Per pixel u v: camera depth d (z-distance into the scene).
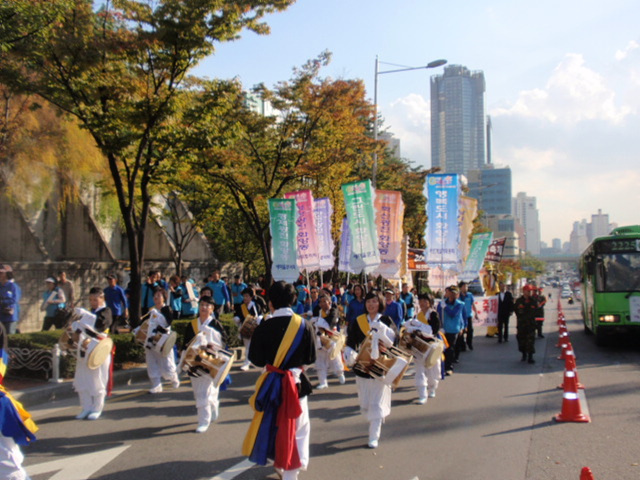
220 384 7.43
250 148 19.22
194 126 13.20
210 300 7.42
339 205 22.47
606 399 9.09
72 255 25.66
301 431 5.24
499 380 11.12
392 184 31.44
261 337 5.12
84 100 12.23
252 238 31.00
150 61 12.50
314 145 19.23
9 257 21.97
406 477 5.60
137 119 12.07
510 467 5.89
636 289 15.46
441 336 10.30
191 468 5.84
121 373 10.42
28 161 17.50
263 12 12.65
